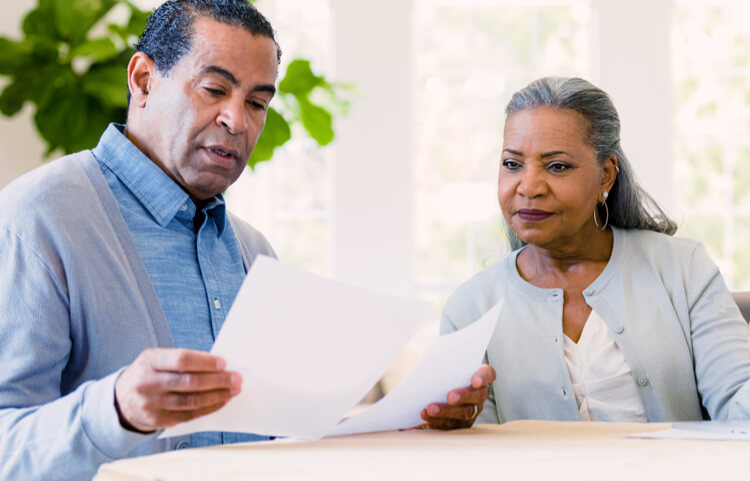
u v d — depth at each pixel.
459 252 4.15
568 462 0.75
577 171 1.35
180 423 0.79
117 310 1.08
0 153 3.37
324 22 4.12
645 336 1.39
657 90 4.09
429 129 4.18
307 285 0.77
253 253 1.41
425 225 4.17
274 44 1.23
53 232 1.05
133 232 1.18
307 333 0.79
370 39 4.02
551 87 1.39
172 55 1.16
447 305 1.56
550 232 1.37
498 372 1.46
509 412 1.44
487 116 4.19
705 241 4.27
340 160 3.99
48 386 1.02
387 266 4.01
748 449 0.82
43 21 3.12
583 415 1.40
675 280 1.44
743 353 1.33
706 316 1.39
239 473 0.70
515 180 1.37
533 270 1.52
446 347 0.90
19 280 1.02
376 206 4.01
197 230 1.27
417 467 0.73
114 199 1.15
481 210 3.93
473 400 1.00
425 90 4.18
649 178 4.09
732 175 4.28
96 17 3.15
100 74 3.00
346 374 0.84
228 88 1.16
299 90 3.24
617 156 1.46
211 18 1.15
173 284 1.19
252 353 0.78
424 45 4.18
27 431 0.85
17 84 3.00
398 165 4.02
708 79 4.28
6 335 1.00
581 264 1.48
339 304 0.79
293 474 0.70
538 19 4.19
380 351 0.83
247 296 0.75
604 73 4.09
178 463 0.74
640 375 1.38
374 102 4.02
